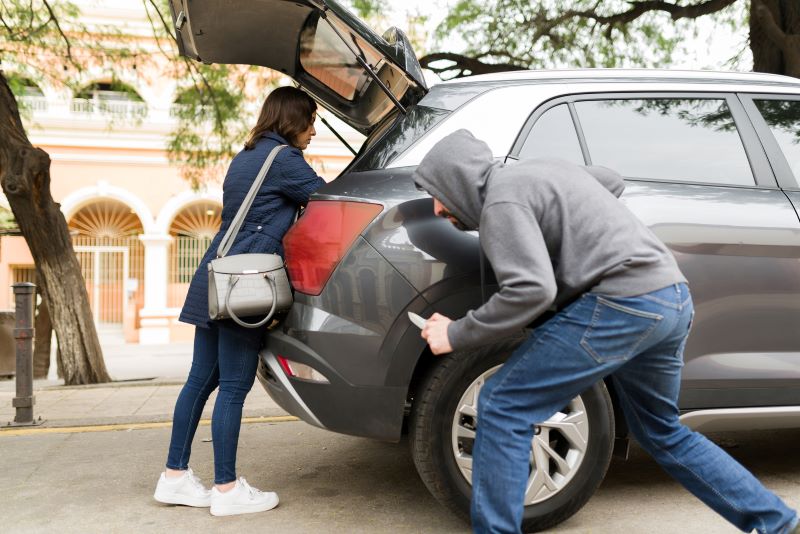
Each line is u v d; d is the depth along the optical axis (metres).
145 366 11.95
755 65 7.00
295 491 3.18
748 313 2.75
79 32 9.86
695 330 2.70
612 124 2.86
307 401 2.59
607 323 2.00
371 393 2.54
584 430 2.58
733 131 2.97
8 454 3.93
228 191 2.96
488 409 2.09
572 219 2.01
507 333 1.96
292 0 2.57
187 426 3.02
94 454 3.91
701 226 2.72
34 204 7.25
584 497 2.58
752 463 3.51
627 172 2.79
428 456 2.52
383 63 2.88
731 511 2.19
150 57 10.07
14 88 9.77
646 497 3.01
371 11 8.09
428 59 8.54
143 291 19.28
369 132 3.73
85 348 7.51
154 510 2.95
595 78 2.93
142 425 4.68
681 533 2.58
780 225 2.81
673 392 2.22
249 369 2.87
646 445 2.29
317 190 2.70
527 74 2.91
